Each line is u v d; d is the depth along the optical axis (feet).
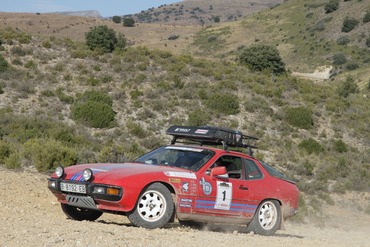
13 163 62.03
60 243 24.34
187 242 27.25
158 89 143.33
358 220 84.53
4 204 39.75
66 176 31.48
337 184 104.47
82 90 139.54
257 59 191.52
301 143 126.31
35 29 494.59
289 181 37.42
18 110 122.42
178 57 171.32
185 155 33.91
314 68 368.48
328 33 420.77
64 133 99.96
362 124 146.82
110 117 121.70
